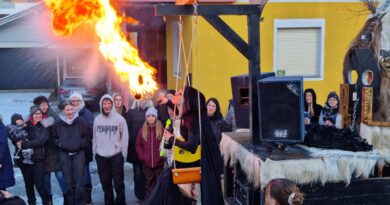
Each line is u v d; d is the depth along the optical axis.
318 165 3.83
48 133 5.71
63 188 5.88
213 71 10.15
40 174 5.70
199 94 3.92
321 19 10.61
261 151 4.15
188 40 10.10
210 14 4.25
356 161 3.92
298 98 3.84
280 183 2.44
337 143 4.15
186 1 3.98
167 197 4.08
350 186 3.96
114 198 6.29
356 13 10.62
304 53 10.79
